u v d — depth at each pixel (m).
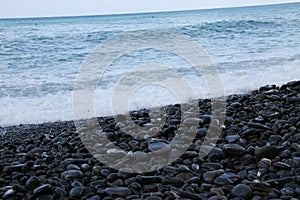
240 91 4.74
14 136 3.28
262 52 8.02
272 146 2.07
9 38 9.78
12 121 4.06
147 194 1.78
